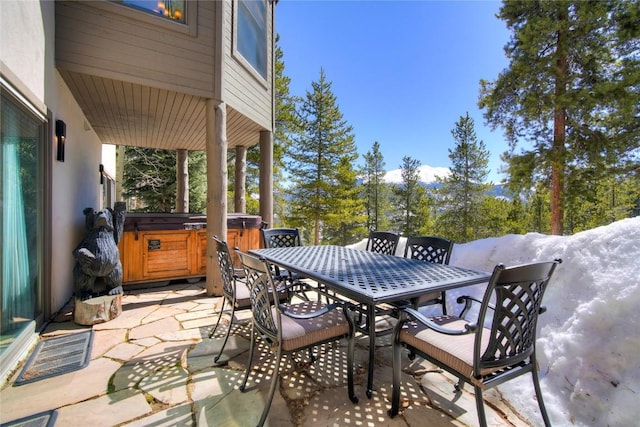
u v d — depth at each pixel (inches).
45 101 111.1
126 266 164.4
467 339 65.7
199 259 182.2
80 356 92.4
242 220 197.2
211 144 152.7
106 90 144.5
